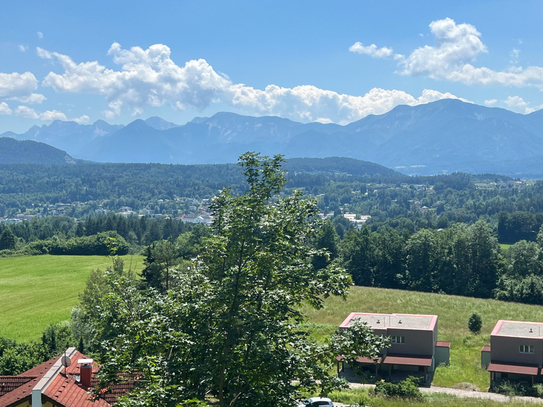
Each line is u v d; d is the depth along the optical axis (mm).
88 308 43688
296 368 13070
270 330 13039
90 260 134875
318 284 14211
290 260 14312
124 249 145625
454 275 111812
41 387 17547
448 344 49312
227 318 12789
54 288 100812
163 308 14211
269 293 13992
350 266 121125
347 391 38625
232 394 13805
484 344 55562
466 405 34906
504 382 42406
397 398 36375
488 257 109250
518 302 95875
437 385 43000
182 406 10984
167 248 52219
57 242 149625
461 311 77750
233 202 14898
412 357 45531
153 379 11984
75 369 21312
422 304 82188
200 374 12891
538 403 36188
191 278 15078
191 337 13250
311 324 60375
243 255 14117
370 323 48844
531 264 108562
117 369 13164
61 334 37969
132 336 13414
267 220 14172
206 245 15070
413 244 115750
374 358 14188
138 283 49312
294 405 13266
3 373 30516
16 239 166750
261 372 12742
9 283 106438
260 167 14836
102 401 18984
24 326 70125
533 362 43469
